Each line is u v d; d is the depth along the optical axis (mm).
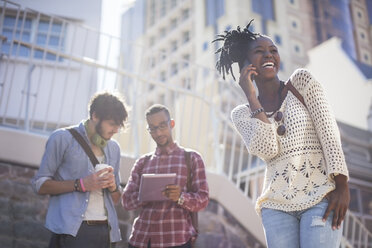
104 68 4863
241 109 2504
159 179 2910
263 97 2463
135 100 4867
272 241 2141
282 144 2227
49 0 7906
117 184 3125
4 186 3818
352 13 26125
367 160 13430
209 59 27531
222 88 5484
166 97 5148
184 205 3039
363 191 12641
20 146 3885
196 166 3318
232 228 4809
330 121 2164
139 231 3209
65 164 2902
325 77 21188
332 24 26219
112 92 3053
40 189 2756
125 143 8547
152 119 3387
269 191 2221
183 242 3084
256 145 2236
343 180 2084
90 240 2738
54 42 7746
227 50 2846
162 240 3088
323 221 2018
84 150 2920
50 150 2855
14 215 3820
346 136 13562
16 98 6445
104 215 2869
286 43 25578
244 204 4914
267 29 25484
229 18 26297
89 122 3008
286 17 26391
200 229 4578
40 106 6605
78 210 2740
